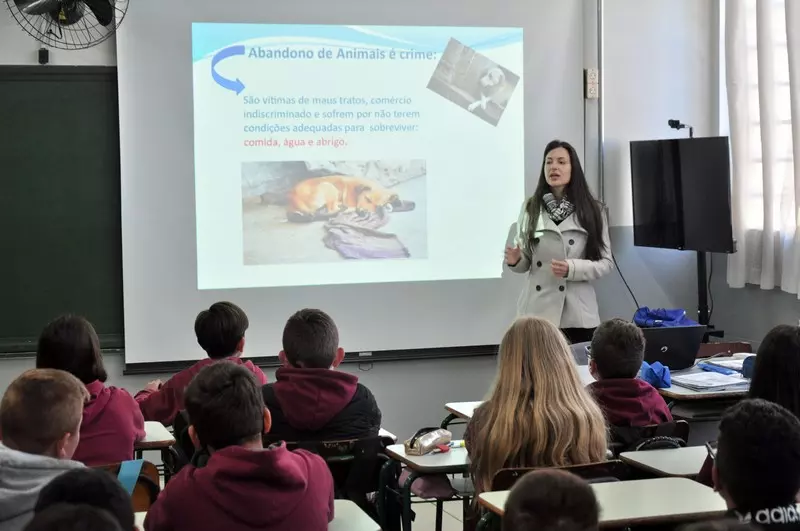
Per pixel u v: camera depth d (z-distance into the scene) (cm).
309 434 267
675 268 535
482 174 496
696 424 353
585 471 214
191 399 181
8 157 446
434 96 489
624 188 520
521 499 128
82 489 126
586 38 509
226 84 464
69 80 450
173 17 455
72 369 259
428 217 491
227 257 468
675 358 371
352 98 480
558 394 225
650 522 186
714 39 529
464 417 322
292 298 477
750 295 509
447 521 393
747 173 496
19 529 173
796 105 449
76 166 454
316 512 178
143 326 459
